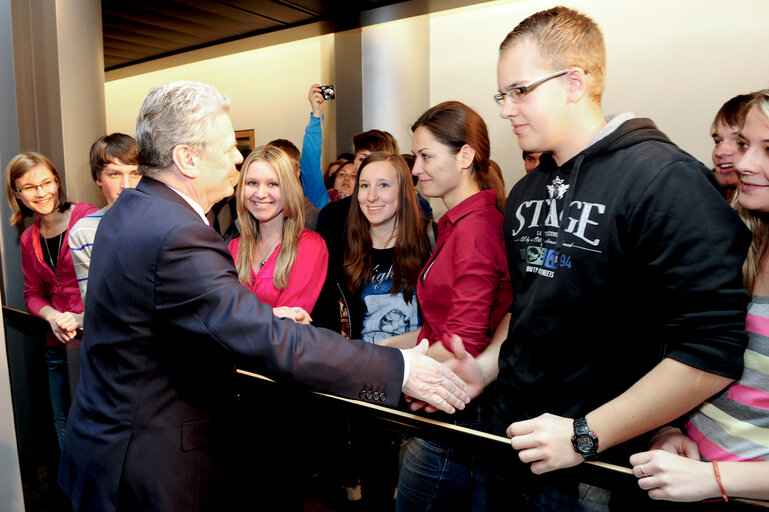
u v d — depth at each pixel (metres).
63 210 2.26
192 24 4.80
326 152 5.20
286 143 3.03
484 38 4.91
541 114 1.02
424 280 1.60
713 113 4.04
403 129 4.76
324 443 1.24
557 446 0.94
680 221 0.86
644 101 4.31
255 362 1.13
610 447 0.93
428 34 5.01
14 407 1.89
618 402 0.91
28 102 2.51
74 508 1.29
